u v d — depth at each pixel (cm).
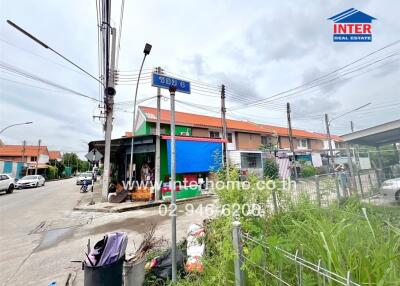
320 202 409
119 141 1342
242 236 212
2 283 385
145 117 2089
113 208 986
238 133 2781
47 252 525
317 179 499
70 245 569
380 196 445
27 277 403
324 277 140
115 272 269
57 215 948
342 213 282
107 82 1124
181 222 721
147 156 1365
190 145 1303
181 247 384
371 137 1191
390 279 134
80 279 383
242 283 192
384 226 225
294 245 191
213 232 317
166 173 1227
